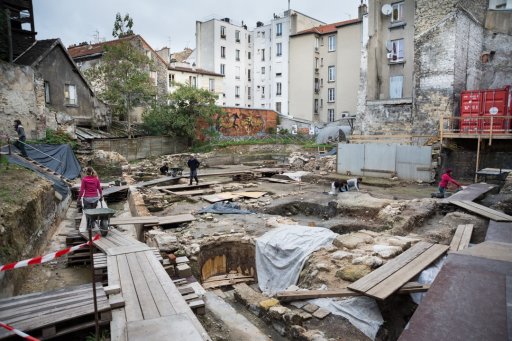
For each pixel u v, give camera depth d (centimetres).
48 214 1011
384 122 2553
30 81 1848
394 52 2692
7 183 921
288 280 802
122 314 469
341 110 3991
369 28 2661
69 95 2441
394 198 1479
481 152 1894
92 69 2827
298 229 915
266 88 4809
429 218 1117
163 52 4388
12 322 417
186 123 2970
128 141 2620
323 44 4206
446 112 2212
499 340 303
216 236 984
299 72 4347
